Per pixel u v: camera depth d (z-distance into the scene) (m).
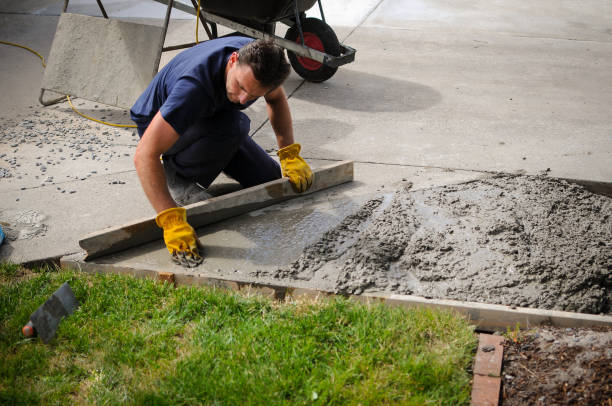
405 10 7.54
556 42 6.31
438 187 3.55
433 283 2.74
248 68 2.51
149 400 2.14
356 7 7.66
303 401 2.11
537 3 7.80
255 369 2.24
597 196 3.45
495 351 2.33
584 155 3.92
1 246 3.10
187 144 3.22
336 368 2.25
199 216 3.12
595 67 5.58
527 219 3.16
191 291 2.69
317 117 4.66
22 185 3.71
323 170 3.51
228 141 3.18
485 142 4.17
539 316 2.49
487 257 2.88
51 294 2.67
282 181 3.36
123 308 2.63
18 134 4.43
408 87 5.22
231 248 3.02
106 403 2.14
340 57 4.72
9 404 2.14
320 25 5.02
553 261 2.81
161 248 3.05
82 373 2.31
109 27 4.59
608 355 2.21
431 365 2.24
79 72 4.70
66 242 3.14
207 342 2.39
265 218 3.29
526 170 3.74
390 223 3.16
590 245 2.93
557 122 4.46
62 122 4.67
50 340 2.47
